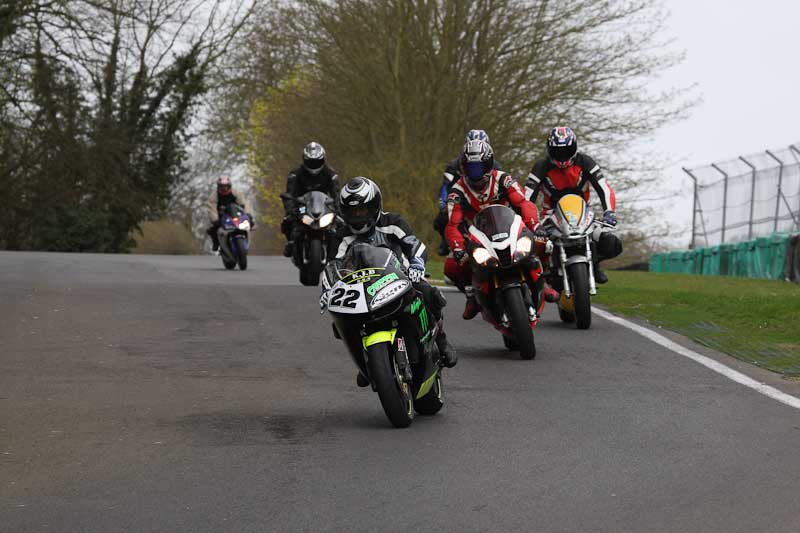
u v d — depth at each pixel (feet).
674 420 50.08
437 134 221.87
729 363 66.69
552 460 42.60
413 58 220.84
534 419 50.52
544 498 37.09
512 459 42.73
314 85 233.35
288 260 184.03
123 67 286.46
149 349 70.95
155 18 290.76
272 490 38.37
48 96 261.24
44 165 268.00
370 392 57.77
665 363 66.39
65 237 277.23
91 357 67.56
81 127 271.49
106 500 37.19
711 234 186.60
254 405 54.13
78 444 45.50
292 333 78.48
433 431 48.08
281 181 286.25
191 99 302.86
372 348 48.01
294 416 51.52
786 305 91.20
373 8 219.82
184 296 100.12
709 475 40.06
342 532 33.50
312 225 111.75
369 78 221.05
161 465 42.04
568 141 81.10
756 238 169.27
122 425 49.16
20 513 35.65
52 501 37.09
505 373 63.16
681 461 42.27
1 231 284.61
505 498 37.17
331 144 234.17
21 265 141.18
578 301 79.77
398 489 38.40
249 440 46.34
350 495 37.65
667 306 95.81
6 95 260.01
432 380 50.29
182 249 330.34
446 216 84.74
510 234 67.62
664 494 37.55
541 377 61.82
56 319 83.76
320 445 45.42
